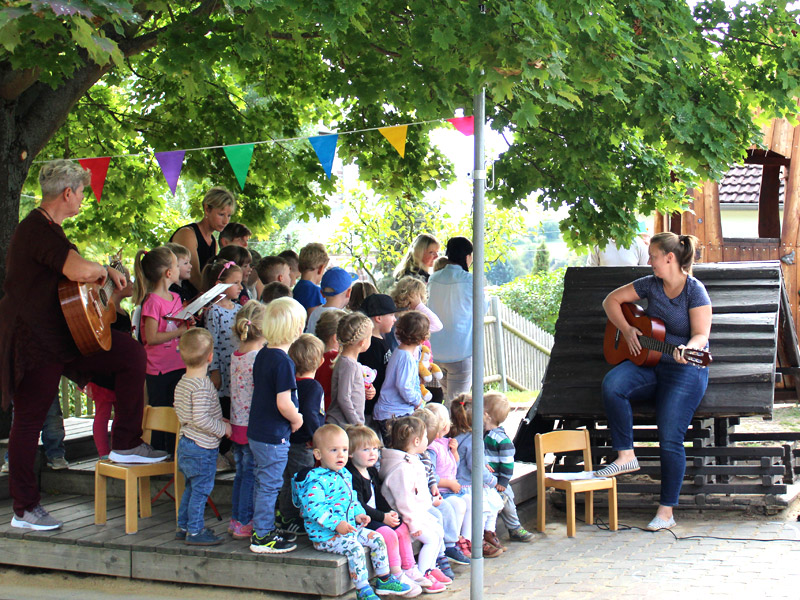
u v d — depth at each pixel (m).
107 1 3.82
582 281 7.95
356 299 7.32
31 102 7.25
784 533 6.20
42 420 5.54
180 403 5.20
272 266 6.90
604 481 6.43
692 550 5.87
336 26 4.95
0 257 7.01
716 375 6.85
